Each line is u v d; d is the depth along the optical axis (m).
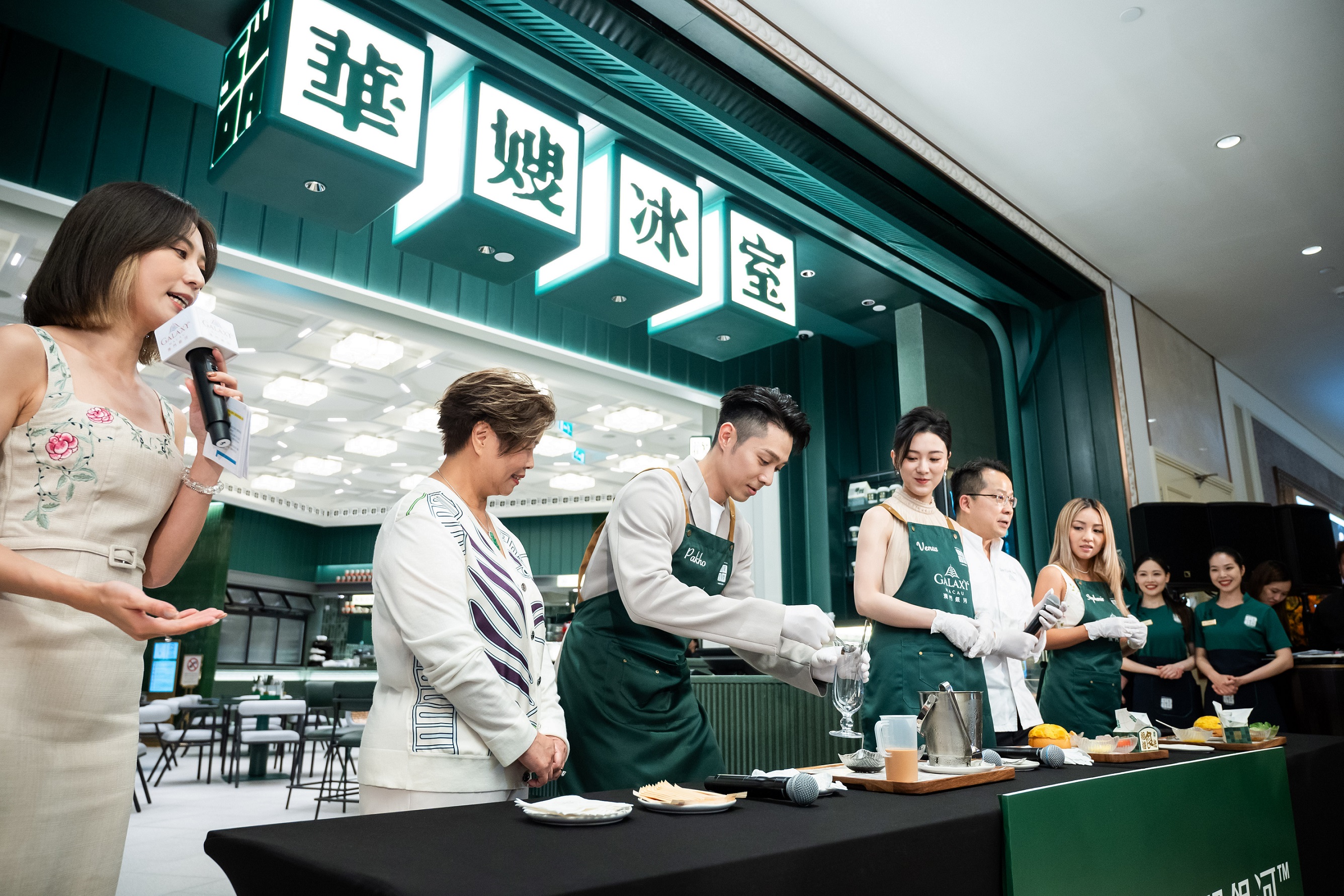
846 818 1.16
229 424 1.34
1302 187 5.39
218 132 3.38
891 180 4.88
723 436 2.00
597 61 3.77
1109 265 6.34
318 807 5.44
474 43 3.59
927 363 6.28
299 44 3.08
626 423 9.53
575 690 1.89
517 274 4.16
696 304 4.98
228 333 1.34
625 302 4.54
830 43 4.19
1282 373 8.57
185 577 12.84
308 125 3.04
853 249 5.54
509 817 1.14
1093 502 3.29
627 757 1.82
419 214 3.74
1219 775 1.78
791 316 5.12
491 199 3.57
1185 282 6.61
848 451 7.38
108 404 1.23
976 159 5.09
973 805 1.26
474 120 3.59
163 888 3.57
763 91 4.14
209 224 1.41
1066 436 6.34
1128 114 4.72
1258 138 4.93
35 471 1.15
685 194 4.49
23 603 1.12
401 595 1.40
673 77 3.94
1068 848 1.32
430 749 1.37
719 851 0.94
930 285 6.10
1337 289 6.73
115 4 3.68
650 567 1.76
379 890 0.79
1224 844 1.74
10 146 3.73
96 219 1.25
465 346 5.57
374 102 3.23
